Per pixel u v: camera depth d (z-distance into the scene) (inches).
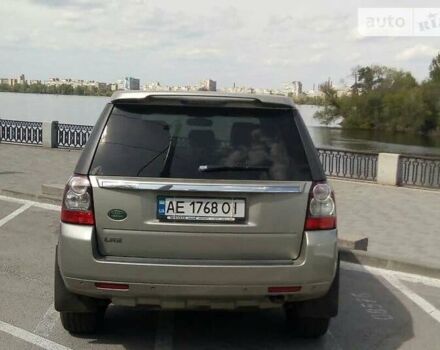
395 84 2997.0
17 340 151.3
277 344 154.6
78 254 129.3
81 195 131.0
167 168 131.4
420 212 388.5
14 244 260.2
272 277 129.3
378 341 160.6
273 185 130.8
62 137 762.2
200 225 129.6
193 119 138.3
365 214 378.6
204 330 162.9
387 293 206.7
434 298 202.5
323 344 156.2
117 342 152.2
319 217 132.7
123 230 130.2
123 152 133.6
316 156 138.3
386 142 2406.5
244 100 138.4
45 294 189.9
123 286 129.6
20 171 518.3
